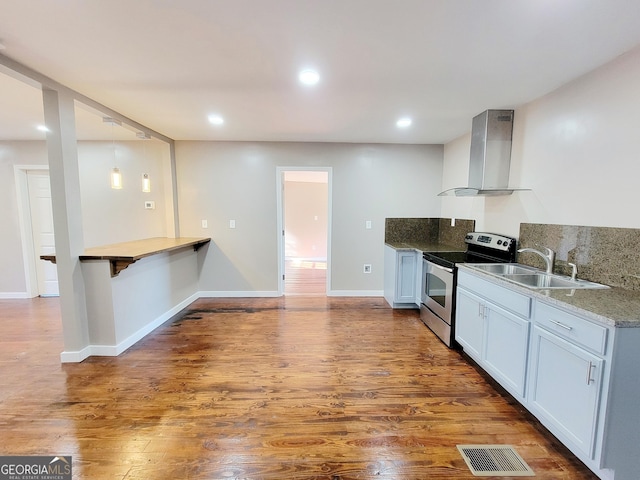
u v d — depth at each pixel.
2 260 4.49
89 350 2.75
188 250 4.23
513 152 2.94
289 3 1.43
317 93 2.55
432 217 4.61
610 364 1.37
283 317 3.75
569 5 1.42
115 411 1.99
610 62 1.97
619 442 1.42
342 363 2.64
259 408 2.03
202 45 1.82
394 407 2.05
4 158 4.37
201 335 3.21
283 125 3.52
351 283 4.66
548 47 1.81
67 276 2.58
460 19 1.54
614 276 1.95
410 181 4.54
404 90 2.47
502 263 2.80
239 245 4.51
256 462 1.60
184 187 4.39
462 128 3.62
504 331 2.12
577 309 1.52
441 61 1.99
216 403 2.08
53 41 1.78
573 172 2.26
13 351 2.83
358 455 1.65
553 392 1.70
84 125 3.50
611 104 1.97
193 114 3.11
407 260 3.95
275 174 4.43
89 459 1.61
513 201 2.94
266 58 1.97
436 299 3.25
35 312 3.88
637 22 1.55
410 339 3.15
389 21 1.57
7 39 1.75
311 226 8.23
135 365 2.59
